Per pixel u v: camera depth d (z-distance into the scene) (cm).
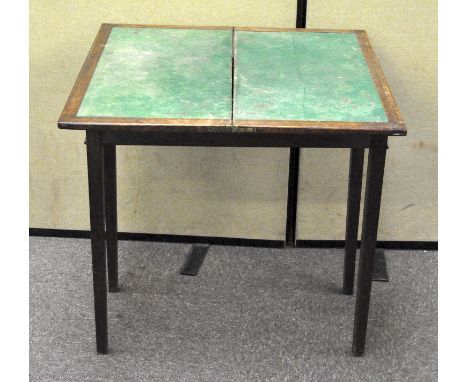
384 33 312
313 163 327
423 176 330
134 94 263
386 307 310
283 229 339
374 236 272
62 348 290
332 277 325
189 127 250
